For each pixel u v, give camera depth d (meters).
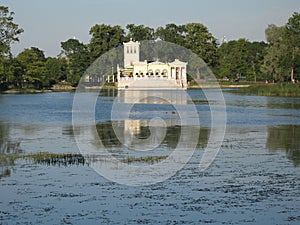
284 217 26.36
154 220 25.95
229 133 57.81
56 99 133.25
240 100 121.75
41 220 25.97
